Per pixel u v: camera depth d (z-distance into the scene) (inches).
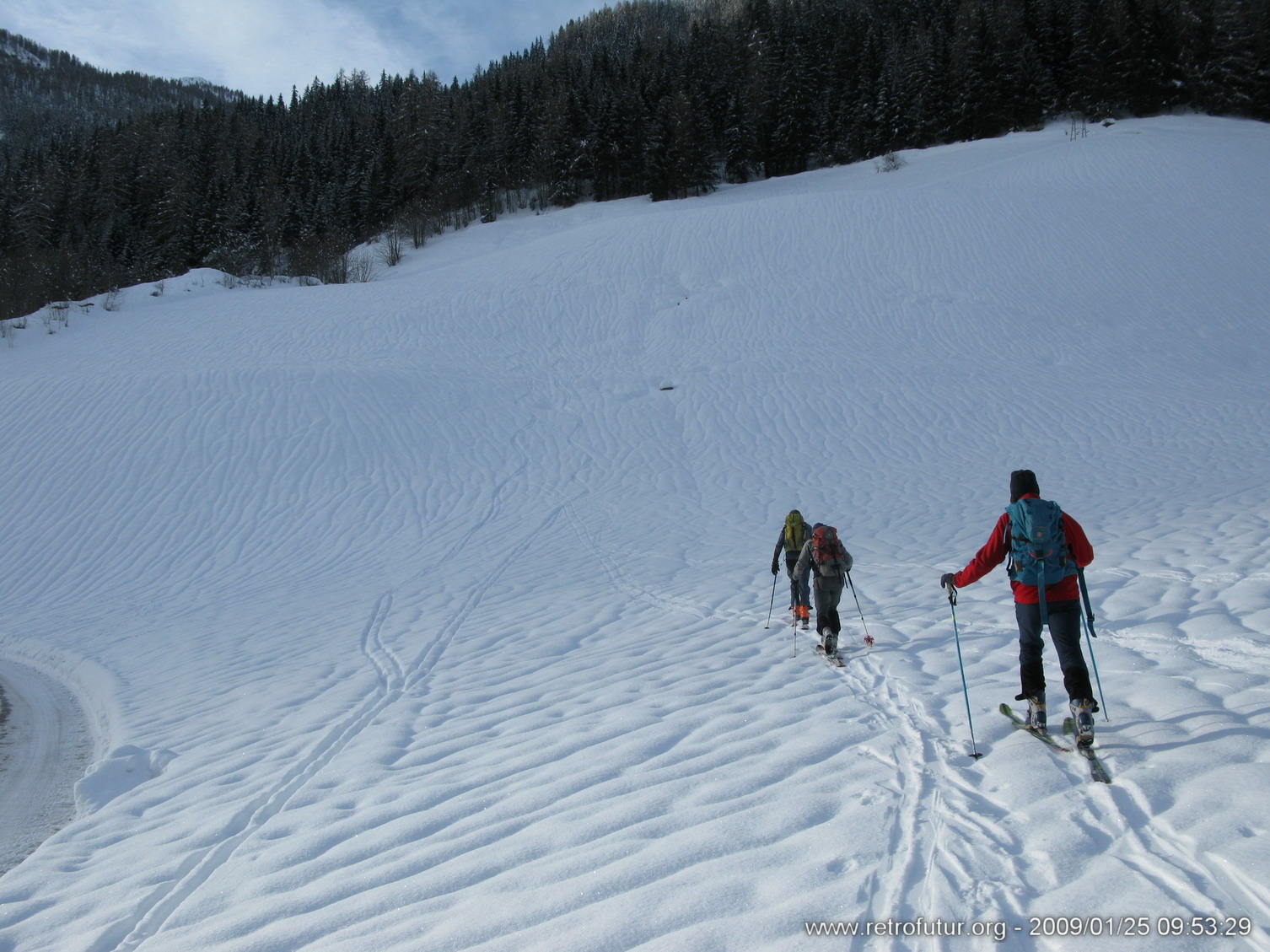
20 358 989.8
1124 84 2325.3
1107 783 118.1
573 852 115.7
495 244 2161.7
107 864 139.6
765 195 2226.9
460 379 882.8
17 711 289.1
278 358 963.3
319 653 316.8
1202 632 197.5
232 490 615.5
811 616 290.8
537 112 2775.6
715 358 957.8
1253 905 84.1
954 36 2669.8
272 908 112.3
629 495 639.8
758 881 100.3
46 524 560.1
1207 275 1067.3
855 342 971.3
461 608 378.3
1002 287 1073.5
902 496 586.2
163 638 380.5
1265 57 2208.4
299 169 2800.2
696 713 180.5
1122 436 688.4
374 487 641.0
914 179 1956.2
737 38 3127.5
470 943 95.2
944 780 127.6
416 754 179.2
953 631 241.1
